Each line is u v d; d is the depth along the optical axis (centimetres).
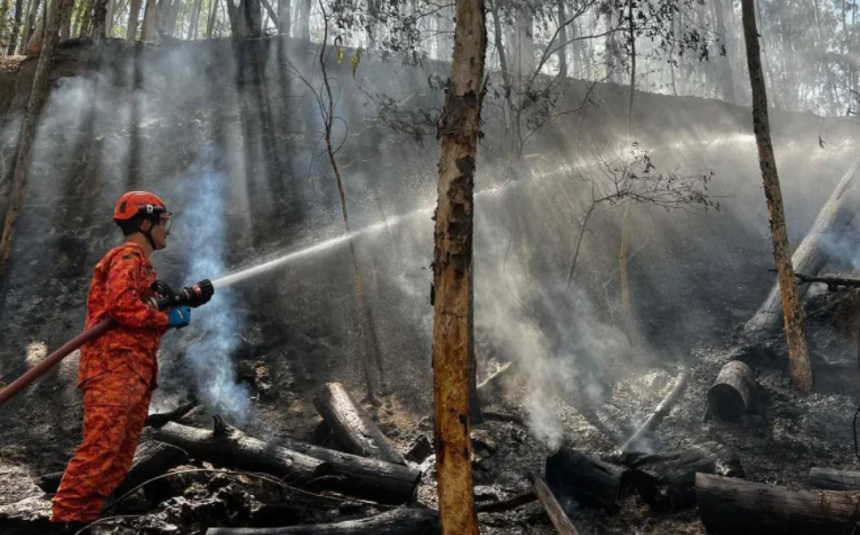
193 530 355
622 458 445
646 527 393
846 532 339
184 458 416
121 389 325
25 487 425
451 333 293
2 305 680
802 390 580
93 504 319
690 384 614
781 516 354
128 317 326
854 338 636
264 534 333
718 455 427
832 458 482
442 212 301
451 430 289
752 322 689
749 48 599
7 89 1003
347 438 474
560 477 424
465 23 310
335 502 401
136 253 344
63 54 1013
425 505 417
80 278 750
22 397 578
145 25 1293
